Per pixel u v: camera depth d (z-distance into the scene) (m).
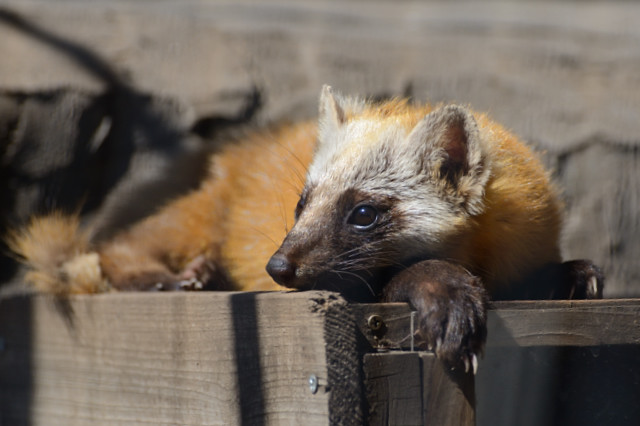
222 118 10.55
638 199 10.95
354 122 6.67
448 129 6.03
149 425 6.06
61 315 6.91
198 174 9.04
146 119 10.62
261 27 11.77
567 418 5.55
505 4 15.25
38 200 10.19
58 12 11.20
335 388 4.37
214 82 10.75
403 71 11.42
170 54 11.05
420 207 5.95
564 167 11.00
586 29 13.31
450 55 11.87
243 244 7.37
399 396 4.45
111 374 6.43
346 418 4.35
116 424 6.37
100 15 11.34
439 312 4.70
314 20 12.65
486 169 5.84
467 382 4.59
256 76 10.94
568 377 5.53
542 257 6.35
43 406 7.04
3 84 10.02
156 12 11.67
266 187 7.54
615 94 11.61
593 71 11.99
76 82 10.27
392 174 6.09
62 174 10.26
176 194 8.94
